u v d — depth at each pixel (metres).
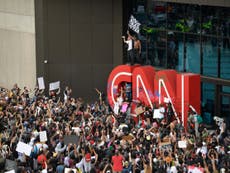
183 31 52.09
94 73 57.69
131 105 49.75
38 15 57.75
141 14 55.12
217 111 50.19
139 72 49.97
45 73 57.91
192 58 51.78
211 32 50.12
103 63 57.50
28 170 33.69
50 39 57.47
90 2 56.84
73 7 56.94
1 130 41.22
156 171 33.94
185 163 34.91
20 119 41.03
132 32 56.12
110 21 56.94
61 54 57.56
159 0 51.03
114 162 34.56
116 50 57.03
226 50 49.34
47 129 39.31
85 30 57.19
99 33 57.12
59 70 57.81
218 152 37.19
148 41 54.88
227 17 48.91
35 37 58.53
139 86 50.16
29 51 60.06
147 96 49.53
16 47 61.59
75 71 57.72
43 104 45.44
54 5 57.03
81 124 41.31
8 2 61.56
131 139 38.34
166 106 47.56
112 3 56.50
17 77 62.09
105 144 37.31
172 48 53.19
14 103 47.00
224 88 49.84
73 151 35.56
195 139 40.25
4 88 63.16
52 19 57.22
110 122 42.09
